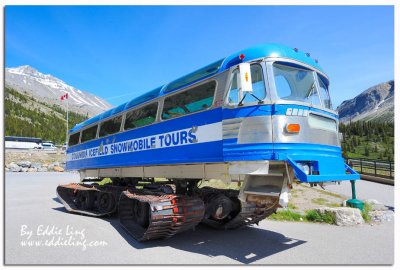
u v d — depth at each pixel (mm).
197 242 6449
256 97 5586
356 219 7840
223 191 7621
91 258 5387
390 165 19234
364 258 5277
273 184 5676
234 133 5773
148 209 6957
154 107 8195
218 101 6199
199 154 6441
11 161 38469
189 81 7152
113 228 7754
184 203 6340
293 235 6867
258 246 6102
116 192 9156
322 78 6906
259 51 5934
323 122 6152
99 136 11477
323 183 6176
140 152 8461
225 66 6293
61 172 31609
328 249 5801
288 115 5520
